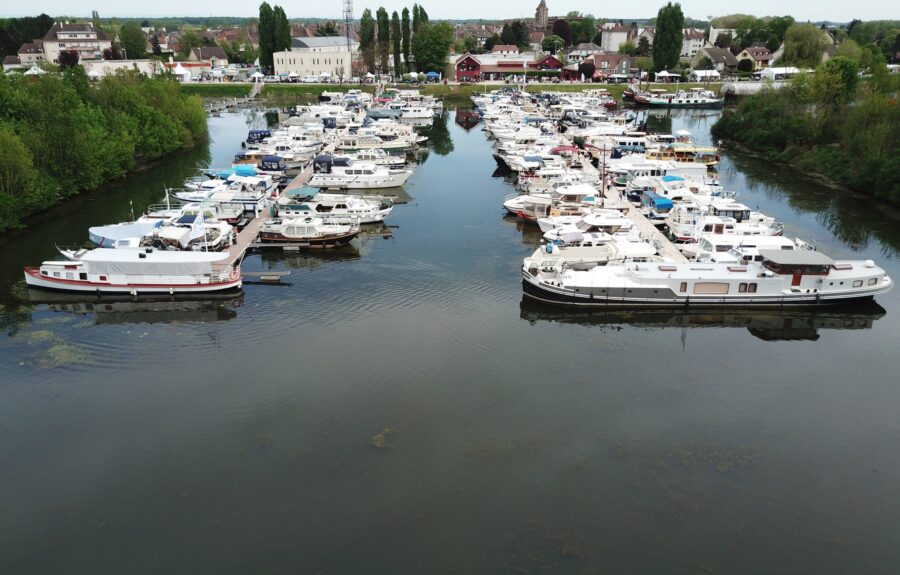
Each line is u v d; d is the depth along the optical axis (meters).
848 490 27.16
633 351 39.59
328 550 23.80
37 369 36.41
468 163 97.94
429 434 30.56
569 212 64.94
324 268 52.56
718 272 45.66
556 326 43.22
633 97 178.88
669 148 93.88
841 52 173.25
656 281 44.84
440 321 42.84
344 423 31.34
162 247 51.81
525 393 34.19
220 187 71.25
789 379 36.31
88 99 90.81
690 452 29.47
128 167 86.31
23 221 64.94
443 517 25.42
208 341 40.03
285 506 25.97
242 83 186.62
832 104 107.06
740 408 33.16
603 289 44.84
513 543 24.14
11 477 27.64
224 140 117.12
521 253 56.28
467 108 171.25
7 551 23.80
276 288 48.50
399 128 113.12
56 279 46.66
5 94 71.81
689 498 26.58
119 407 32.72
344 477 27.62
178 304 46.50
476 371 36.38
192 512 25.67
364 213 64.00
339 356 37.91
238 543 24.12
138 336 40.97
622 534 24.64
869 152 80.62
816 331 43.56
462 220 66.69
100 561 23.36
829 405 33.56
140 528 24.88
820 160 91.25
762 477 27.88
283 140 99.06
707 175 86.06
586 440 30.30
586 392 34.44
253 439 30.12
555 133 116.06
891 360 38.81
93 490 26.88
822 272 44.75
